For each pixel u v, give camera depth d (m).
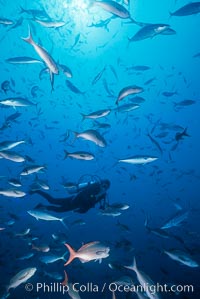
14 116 7.70
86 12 13.41
